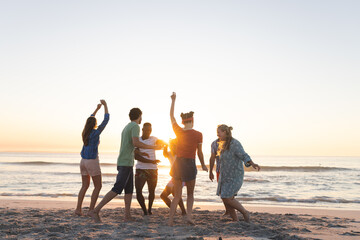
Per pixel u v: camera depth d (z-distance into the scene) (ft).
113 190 17.60
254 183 67.92
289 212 26.73
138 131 18.04
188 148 16.85
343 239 14.60
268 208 29.78
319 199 40.27
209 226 16.78
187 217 17.04
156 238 13.69
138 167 20.85
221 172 18.17
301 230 16.62
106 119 19.01
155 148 18.40
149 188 21.18
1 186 56.34
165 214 21.49
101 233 14.58
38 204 29.78
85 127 18.80
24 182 64.23
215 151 21.47
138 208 25.71
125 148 18.03
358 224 19.63
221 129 18.04
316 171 117.08
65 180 70.03
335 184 66.90
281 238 14.11
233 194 17.88
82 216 19.67
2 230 15.14
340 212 26.86
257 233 15.19
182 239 13.35
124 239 13.52
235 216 18.79
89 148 18.83
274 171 116.06
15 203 30.35
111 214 21.16
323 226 18.42
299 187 60.08
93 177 18.88
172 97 17.37
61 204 30.14
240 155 17.49
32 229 15.25
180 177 16.87
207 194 45.78
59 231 15.20
